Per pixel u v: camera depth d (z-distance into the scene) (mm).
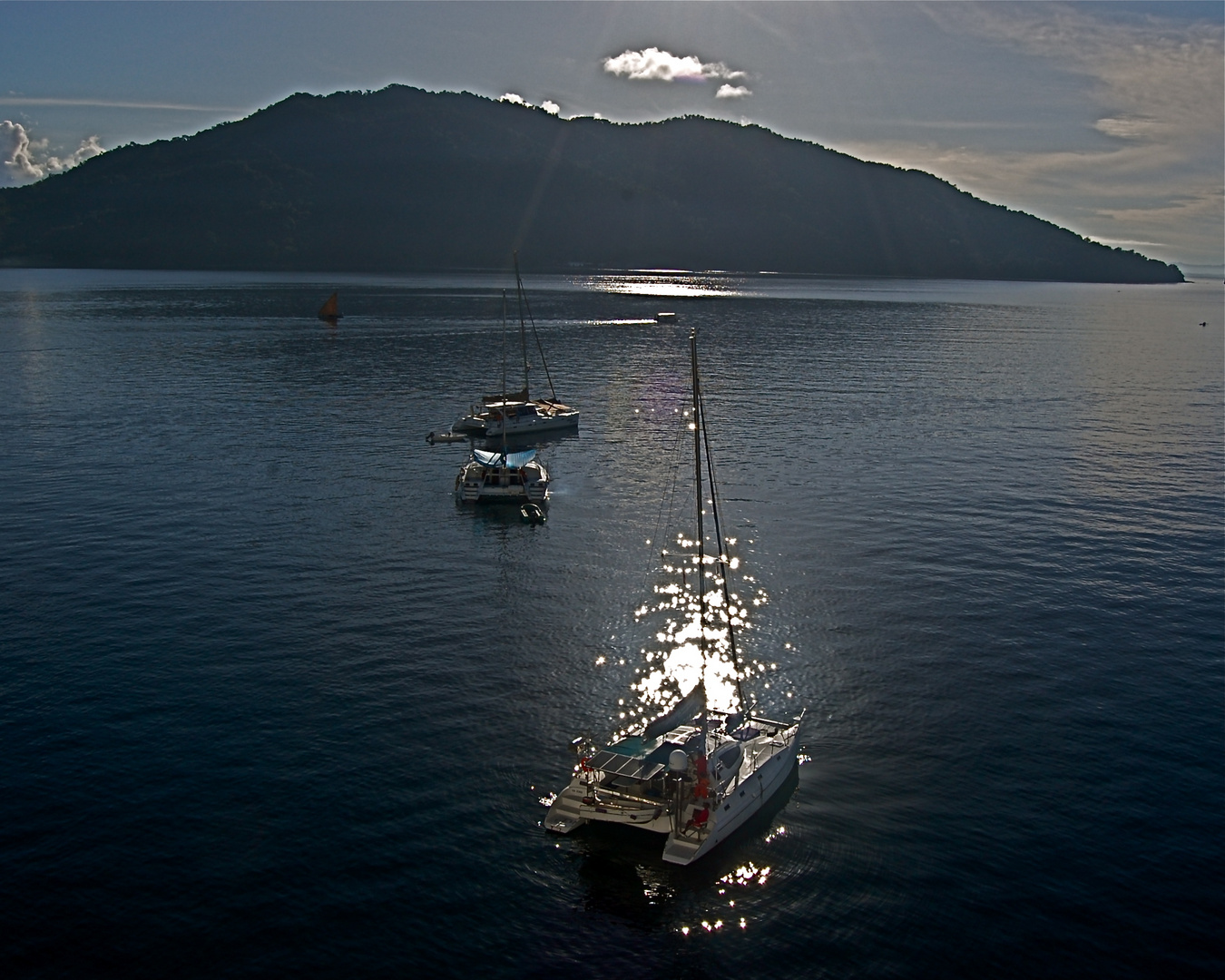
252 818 36250
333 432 101188
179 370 142500
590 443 98875
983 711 44094
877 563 62375
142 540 65438
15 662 47531
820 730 42594
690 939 31297
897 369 154500
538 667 48219
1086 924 31625
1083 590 58094
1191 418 114000
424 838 35500
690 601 56406
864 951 30750
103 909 31828
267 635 51062
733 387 134625
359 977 29656
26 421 104438
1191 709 44438
